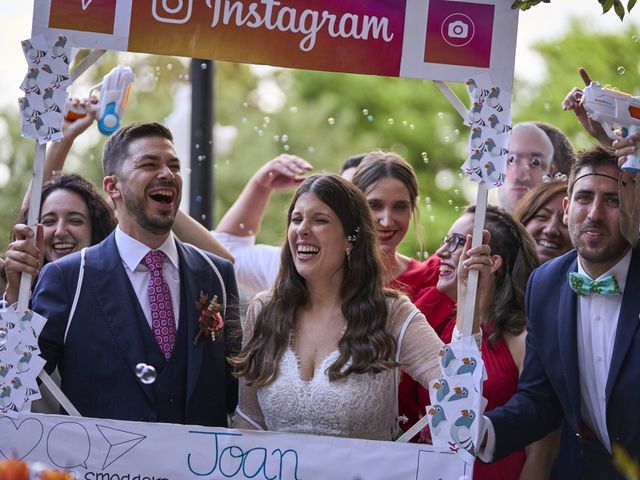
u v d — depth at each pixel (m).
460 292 4.61
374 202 5.80
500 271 5.36
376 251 4.88
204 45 4.63
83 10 4.59
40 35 4.58
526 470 5.23
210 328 4.89
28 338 4.55
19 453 4.55
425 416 4.60
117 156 4.97
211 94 8.32
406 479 4.56
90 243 5.69
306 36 4.64
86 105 5.98
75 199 5.67
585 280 4.81
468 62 4.64
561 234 5.74
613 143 4.64
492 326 5.28
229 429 4.61
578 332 4.86
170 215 4.93
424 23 4.64
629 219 4.75
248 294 6.89
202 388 4.85
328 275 4.82
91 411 4.75
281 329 4.80
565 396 4.84
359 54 4.64
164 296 4.91
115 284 4.87
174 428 4.61
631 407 4.71
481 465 5.20
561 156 6.13
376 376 4.68
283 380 4.71
